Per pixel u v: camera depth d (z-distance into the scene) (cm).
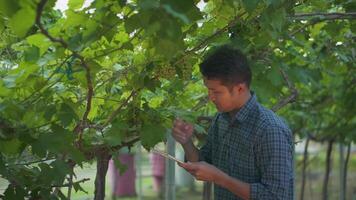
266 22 226
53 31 201
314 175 813
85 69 211
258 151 246
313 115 511
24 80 215
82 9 198
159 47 176
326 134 549
